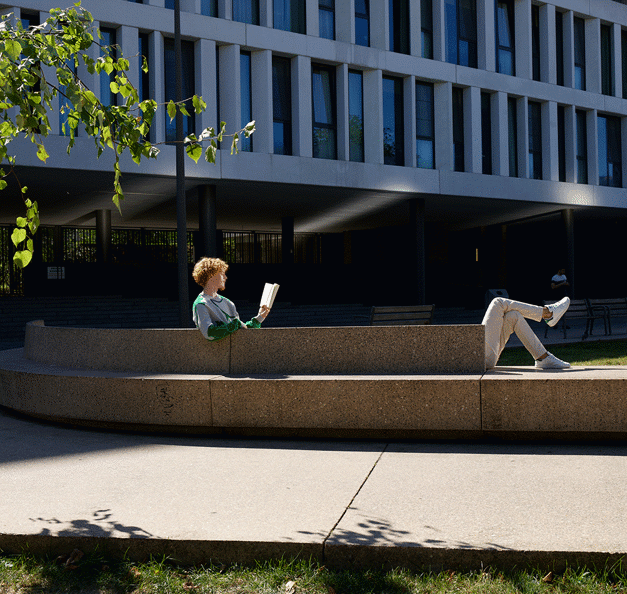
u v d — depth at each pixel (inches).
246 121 805.9
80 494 164.9
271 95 795.4
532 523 135.0
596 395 202.8
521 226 1316.4
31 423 264.2
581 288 1306.6
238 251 1350.9
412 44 893.2
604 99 1053.8
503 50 983.0
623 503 145.6
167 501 157.4
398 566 125.3
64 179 738.8
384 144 894.4
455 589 116.7
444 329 226.5
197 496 160.9
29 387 261.4
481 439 216.2
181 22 738.8
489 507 146.3
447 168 912.3
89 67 163.6
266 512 147.4
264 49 790.5
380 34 870.4
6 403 277.9
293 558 128.6
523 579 117.5
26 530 139.6
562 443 207.9
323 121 851.4
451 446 209.5
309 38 816.3
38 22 682.8
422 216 932.6
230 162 762.8
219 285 246.5
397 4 900.0
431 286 1091.9
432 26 918.4
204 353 243.6
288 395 222.2
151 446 219.5
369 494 159.2
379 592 117.5
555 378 206.2
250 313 860.0
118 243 1227.2
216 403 227.0
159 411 232.8
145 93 740.0
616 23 1070.4
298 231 1371.8
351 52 842.2
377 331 230.8
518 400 207.8
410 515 142.9
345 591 118.6
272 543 129.5
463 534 130.4
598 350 501.4
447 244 1300.4
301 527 137.1
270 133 791.7
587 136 1048.8
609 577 117.6
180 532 135.9
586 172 1055.0
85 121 148.3
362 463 190.4
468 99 932.6
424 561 124.4
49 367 275.7
